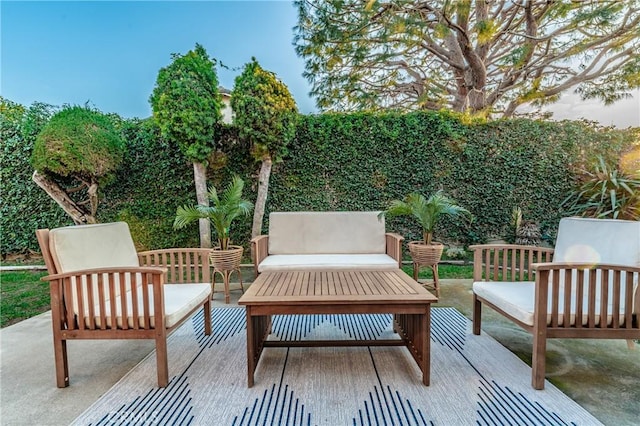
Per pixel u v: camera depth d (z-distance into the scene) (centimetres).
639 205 411
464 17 517
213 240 507
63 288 182
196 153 425
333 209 507
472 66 606
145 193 506
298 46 588
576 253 225
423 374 180
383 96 765
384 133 496
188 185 503
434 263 351
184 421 150
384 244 369
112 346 237
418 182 502
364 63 643
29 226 527
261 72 434
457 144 498
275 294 191
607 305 179
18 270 495
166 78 413
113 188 505
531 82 638
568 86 613
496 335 249
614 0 459
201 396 171
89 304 181
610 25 483
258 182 486
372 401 165
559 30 549
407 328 215
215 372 197
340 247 369
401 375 191
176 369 202
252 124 429
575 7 483
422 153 500
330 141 500
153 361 213
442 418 151
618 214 413
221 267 343
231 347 234
